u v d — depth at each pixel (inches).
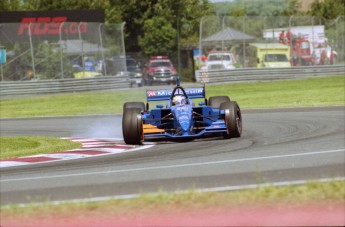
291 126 1835.6
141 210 768.3
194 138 1632.6
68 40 4207.7
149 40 6919.3
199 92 1726.1
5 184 1034.7
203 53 4569.4
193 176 1010.1
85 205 805.9
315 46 4874.5
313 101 2810.0
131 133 1529.3
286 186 858.1
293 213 727.7
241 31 4645.7
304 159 1138.0
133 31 7214.6
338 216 709.9
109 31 4441.4
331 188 829.2
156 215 743.1
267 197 798.5
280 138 1540.4
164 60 5738.2
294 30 4783.5
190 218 724.7
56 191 938.7
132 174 1068.5
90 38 4301.2
